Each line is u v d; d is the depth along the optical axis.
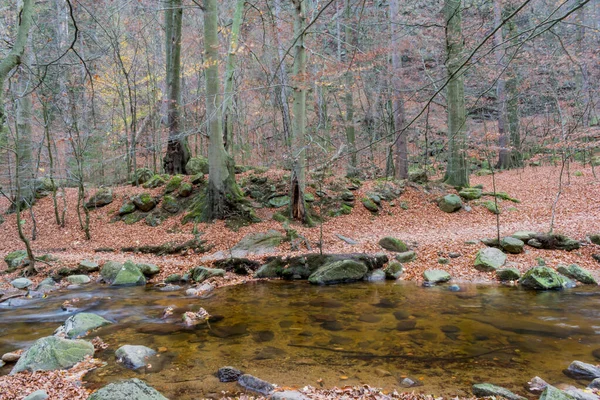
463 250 11.06
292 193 14.66
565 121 17.80
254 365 5.20
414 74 18.53
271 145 26.44
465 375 4.75
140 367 5.18
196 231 14.02
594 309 7.23
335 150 18.02
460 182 17.59
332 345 5.83
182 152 18.83
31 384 4.70
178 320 7.27
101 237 14.59
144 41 20.27
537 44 15.09
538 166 24.03
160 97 23.42
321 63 14.24
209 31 14.13
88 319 6.95
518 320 6.74
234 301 8.53
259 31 18.75
